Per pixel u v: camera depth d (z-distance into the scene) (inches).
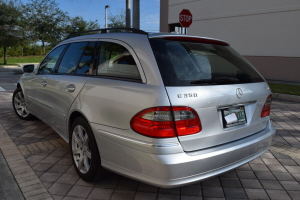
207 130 98.0
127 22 554.9
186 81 97.6
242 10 514.3
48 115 162.2
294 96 323.0
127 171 100.9
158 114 91.0
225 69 113.3
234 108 107.8
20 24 952.3
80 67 135.9
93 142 113.7
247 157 111.5
